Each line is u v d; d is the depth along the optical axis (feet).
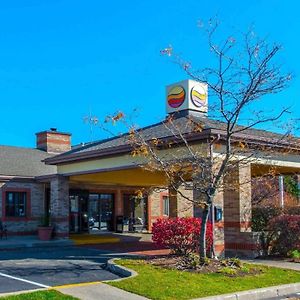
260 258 52.95
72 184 92.32
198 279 37.04
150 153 48.67
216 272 40.09
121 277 39.63
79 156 71.00
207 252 50.03
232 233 55.16
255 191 75.15
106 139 77.30
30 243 71.51
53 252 61.62
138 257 51.19
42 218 88.22
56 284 36.35
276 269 44.09
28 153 101.71
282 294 35.99
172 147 53.62
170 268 41.47
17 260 51.93
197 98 66.18
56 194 79.87
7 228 84.38
